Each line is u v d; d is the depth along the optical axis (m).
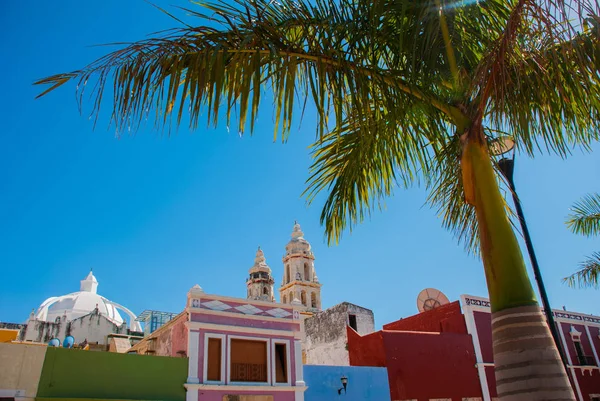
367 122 5.38
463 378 22.47
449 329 24.86
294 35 5.45
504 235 4.61
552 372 4.11
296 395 17.92
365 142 5.98
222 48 4.59
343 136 6.68
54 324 38.19
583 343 29.00
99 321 40.09
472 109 5.29
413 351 21.94
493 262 4.56
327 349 26.56
